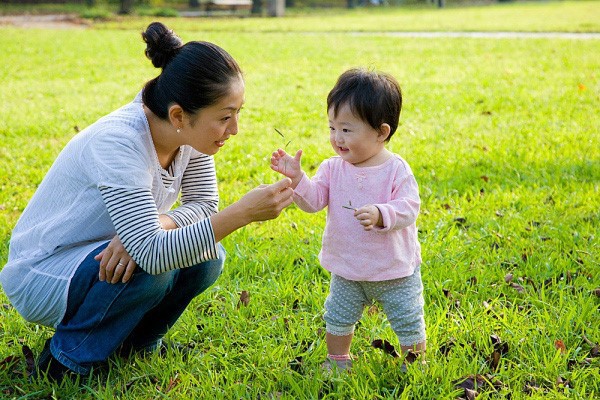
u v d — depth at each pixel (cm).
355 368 320
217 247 305
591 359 332
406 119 840
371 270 310
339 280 324
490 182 582
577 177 589
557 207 517
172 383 318
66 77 1230
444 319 366
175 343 357
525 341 344
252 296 399
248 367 333
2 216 539
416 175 609
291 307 390
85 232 311
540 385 316
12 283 319
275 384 318
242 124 831
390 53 1504
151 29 294
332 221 315
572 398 302
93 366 324
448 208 531
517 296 398
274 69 1296
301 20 2708
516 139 717
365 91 297
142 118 301
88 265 305
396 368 318
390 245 308
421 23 2419
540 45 1588
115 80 1191
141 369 330
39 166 668
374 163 313
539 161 630
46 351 330
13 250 325
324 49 1603
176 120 293
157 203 322
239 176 625
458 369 323
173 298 333
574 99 924
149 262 292
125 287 302
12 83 1160
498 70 1215
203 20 2702
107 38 1909
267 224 507
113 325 314
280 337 357
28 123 845
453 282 409
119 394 316
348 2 3822
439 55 1453
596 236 462
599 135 721
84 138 303
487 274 417
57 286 310
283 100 977
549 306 375
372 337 355
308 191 313
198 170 340
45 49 1634
